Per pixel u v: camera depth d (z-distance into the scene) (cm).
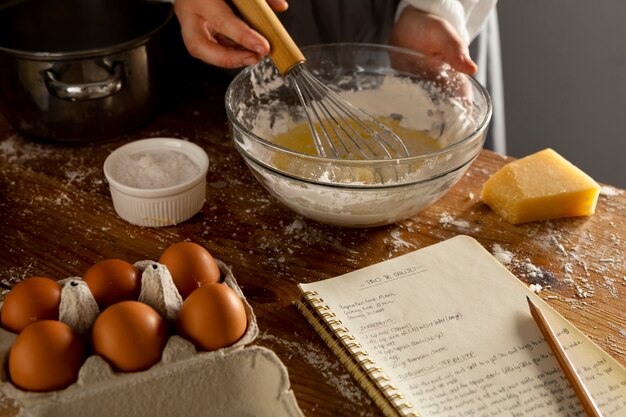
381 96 100
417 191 79
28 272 79
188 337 61
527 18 154
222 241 85
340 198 78
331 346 70
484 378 66
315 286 76
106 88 95
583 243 85
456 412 63
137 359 59
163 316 63
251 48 81
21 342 57
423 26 103
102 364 58
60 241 84
